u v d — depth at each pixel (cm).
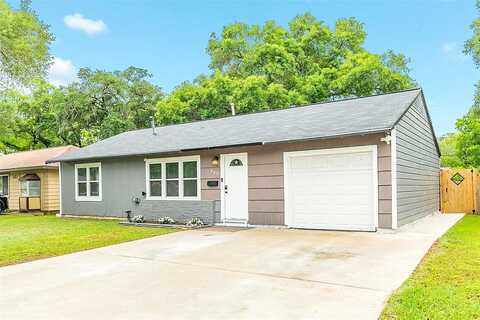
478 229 952
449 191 1526
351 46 3067
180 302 423
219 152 1175
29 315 393
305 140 955
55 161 1605
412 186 1068
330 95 2653
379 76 2448
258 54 2816
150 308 405
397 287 456
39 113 3231
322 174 991
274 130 1112
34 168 1848
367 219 920
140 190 1388
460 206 1502
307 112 1263
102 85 2856
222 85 2645
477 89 1973
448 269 534
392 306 389
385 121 901
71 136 3072
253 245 768
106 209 1502
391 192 885
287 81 2747
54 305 423
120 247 788
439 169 1554
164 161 1316
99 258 679
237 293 450
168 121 2714
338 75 2652
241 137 1131
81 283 511
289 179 1040
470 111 2067
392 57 2762
